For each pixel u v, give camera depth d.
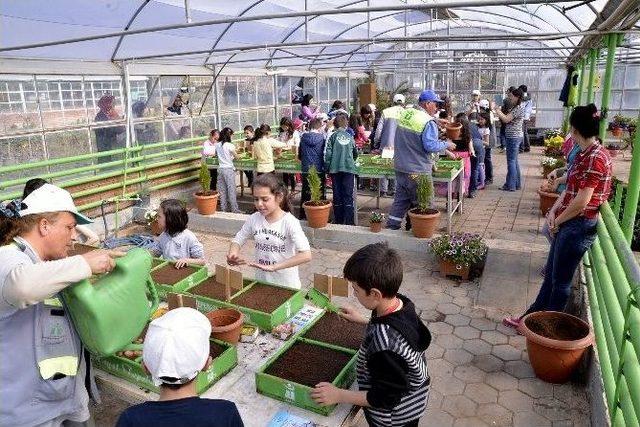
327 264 5.95
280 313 2.59
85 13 5.93
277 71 9.05
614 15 3.92
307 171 7.64
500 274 5.22
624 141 13.70
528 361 3.74
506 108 9.34
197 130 9.47
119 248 6.50
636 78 14.68
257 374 2.01
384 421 2.00
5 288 1.72
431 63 13.24
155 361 1.44
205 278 3.13
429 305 4.73
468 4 3.57
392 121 8.58
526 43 14.51
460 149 8.10
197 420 1.43
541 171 11.15
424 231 5.90
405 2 7.71
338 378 1.98
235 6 7.20
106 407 3.31
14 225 1.87
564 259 3.71
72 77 6.79
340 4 8.06
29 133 6.30
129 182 7.59
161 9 6.56
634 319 2.11
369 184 10.22
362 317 2.44
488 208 8.16
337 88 15.52
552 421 3.09
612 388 2.63
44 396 1.96
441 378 3.57
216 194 7.65
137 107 8.00
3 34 5.68
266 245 3.26
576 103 10.98
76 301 1.82
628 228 3.52
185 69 8.84
